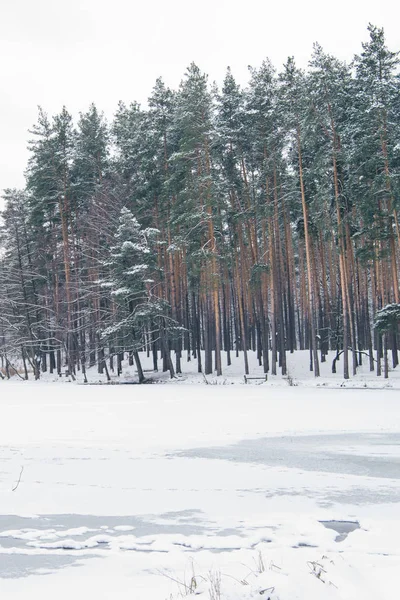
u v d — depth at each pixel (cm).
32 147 4619
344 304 3612
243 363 4594
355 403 2128
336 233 3891
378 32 3634
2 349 5159
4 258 5372
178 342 4356
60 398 2561
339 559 497
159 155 4472
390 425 1525
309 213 4066
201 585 438
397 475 942
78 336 4850
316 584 421
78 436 1381
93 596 445
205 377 3906
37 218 4647
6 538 629
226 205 3981
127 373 4488
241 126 4197
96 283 4250
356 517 689
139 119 4791
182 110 4050
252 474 953
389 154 3456
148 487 866
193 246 4028
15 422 1661
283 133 3884
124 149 4756
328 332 4519
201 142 3900
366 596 412
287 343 5206
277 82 4197
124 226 3997
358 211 3922
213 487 863
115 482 902
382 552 539
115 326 3947
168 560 531
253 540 593
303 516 693
